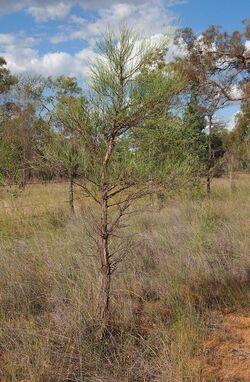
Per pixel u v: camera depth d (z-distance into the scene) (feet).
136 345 12.76
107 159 12.27
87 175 12.55
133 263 18.44
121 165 12.11
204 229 23.67
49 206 32.91
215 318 14.82
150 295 16.40
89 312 13.42
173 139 12.59
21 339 12.28
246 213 29.35
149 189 12.50
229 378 11.20
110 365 11.59
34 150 13.60
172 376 10.68
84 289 14.80
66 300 14.83
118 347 12.34
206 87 39.29
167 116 12.42
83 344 12.18
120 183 12.35
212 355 12.37
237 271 18.45
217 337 13.48
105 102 11.93
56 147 12.28
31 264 18.01
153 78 11.85
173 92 11.91
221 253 20.02
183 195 30.04
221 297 16.35
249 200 36.37
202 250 20.12
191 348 12.23
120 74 11.91
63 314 13.56
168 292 15.92
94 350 12.07
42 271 17.19
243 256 19.39
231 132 57.36
